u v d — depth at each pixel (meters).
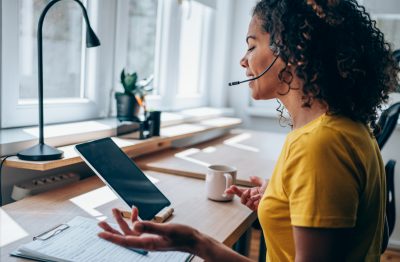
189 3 2.78
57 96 1.85
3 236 0.97
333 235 0.68
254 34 0.90
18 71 1.57
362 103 0.78
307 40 0.76
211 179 1.32
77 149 1.06
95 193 1.33
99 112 2.04
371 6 2.85
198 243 0.75
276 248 0.84
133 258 0.89
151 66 2.59
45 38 1.74
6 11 1.48
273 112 3.24
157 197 1.20
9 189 1.33
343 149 0.70
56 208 1.18
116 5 2.09
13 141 1.31
